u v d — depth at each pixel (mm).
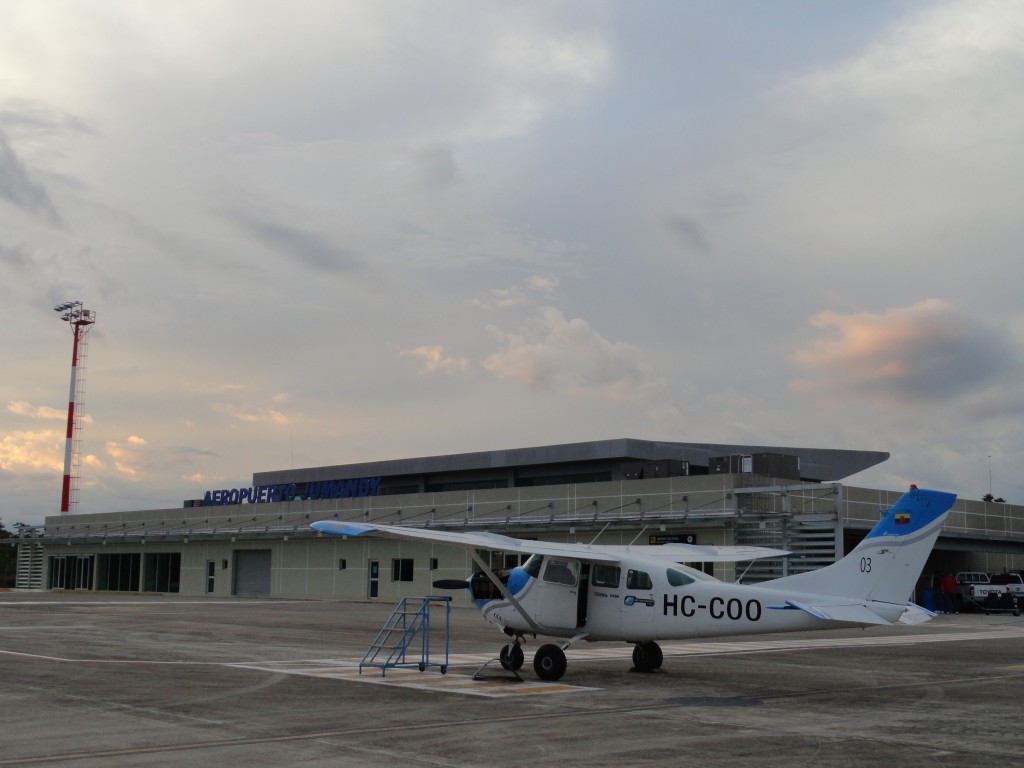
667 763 10094
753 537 42062
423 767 9773
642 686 16453
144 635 26656
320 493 60656
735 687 16547
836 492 40281
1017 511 50094
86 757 10117
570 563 17078
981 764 10242
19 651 21641
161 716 12727
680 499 44000
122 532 73438
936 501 16234
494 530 50406
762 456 47125
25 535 81750
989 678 18375
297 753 10391
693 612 16547
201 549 66625
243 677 17000
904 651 24359
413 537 16125
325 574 58219
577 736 11578
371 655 21062
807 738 11625
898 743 11367
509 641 25250
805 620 16172
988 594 43938
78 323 84000
